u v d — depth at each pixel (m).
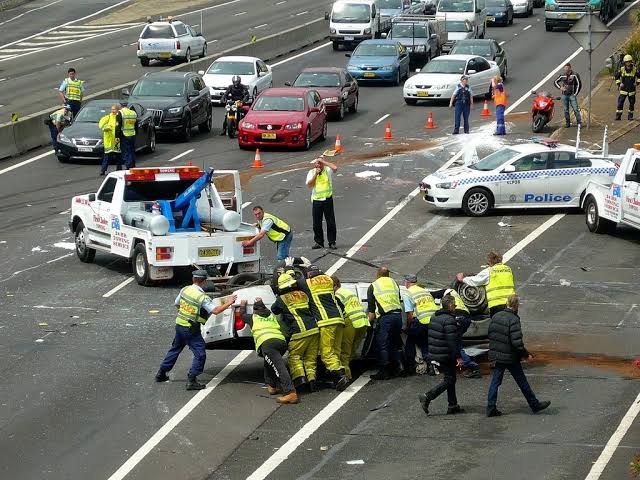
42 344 39.94
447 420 32.41
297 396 34.47
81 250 51.91
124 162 71.12
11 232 57.69
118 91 91.94
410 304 36.03
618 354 38.12
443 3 123.00
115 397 34.72
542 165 59.47
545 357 38.03
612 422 31.83
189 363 38.06
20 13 156.75
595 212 55.28
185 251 46.69
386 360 35.84
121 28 143.00
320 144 79.88
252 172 71.12
